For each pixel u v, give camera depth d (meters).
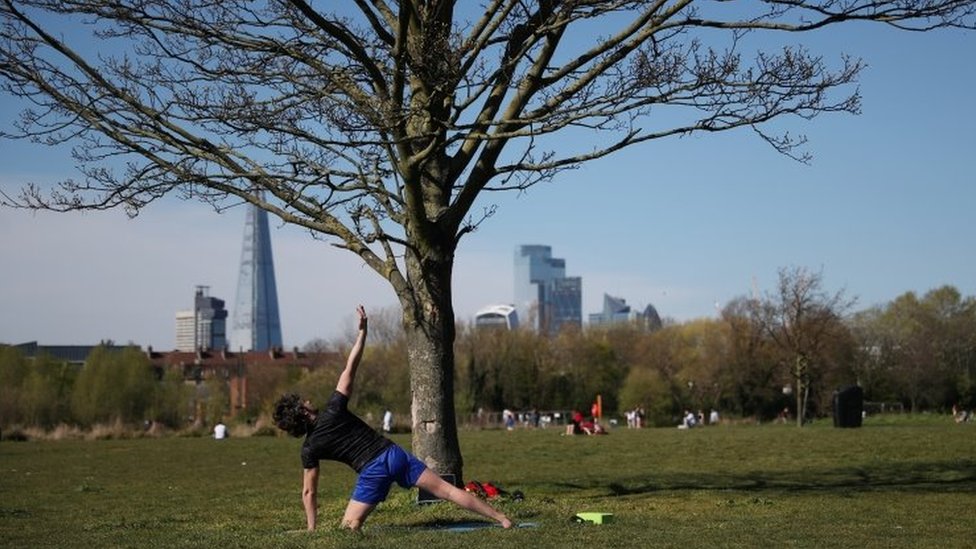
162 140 17.84
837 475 24.58
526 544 11.14
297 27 17.95
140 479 28.69
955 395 98.19
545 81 17.09
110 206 17.98
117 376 73.19
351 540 11.35
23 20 17.02
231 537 12.79
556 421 96.81
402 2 15.50
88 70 17.31
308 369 116.12
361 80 17.84
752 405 95.06
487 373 99.12
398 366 83.94
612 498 18.64
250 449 45.22
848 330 94.25
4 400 69.94
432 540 11.37
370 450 11.94
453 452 17.34
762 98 16.33
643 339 121.25
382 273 17.77
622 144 16.86
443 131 16.84
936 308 115.06
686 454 34.94
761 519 14.65
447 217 17.33
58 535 15.00
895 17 16.06
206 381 121.19
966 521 14.55
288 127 17.08
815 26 16.30
